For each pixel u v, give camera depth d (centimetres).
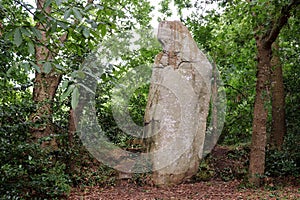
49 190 486
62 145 644
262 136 612
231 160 809
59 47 288
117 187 632
